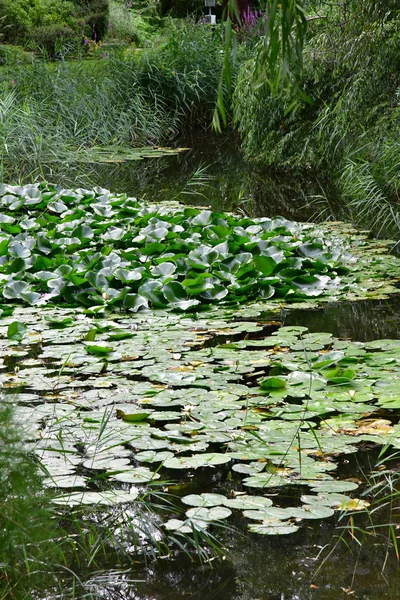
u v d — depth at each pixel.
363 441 3.82
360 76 10.10
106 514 3.16
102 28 21.42
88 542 2.97
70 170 12.74
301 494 3.24
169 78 16.91
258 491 3.29
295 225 8.17
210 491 3.32
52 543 2.76
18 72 15.56
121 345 5.14
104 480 3.39
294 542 2.97
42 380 4.51
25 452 2.59
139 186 11.60
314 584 2.69
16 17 19.03
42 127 13.79
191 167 13.27
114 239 7.56
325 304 6.15
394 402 4.05
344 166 10.95
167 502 3.23
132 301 5.98
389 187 9.88
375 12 9.44
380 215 9.23
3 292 6.18
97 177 12.34
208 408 4.05
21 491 2.48
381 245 7.90
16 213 9.12
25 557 2.53
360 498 3.26
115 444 3.65
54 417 3.97
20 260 6.73
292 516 3.02
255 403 4.11
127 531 3.04
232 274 6.52
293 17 3.50
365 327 5.53
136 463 3.52
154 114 16.19
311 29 11.12
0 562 2.48
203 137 16.56
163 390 4.32
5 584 2.53
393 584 2.68
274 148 12.04
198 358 4.85
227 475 3.48
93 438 3.75
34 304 6.08
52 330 5.44
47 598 2.62
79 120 14.99
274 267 6.59
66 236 7.68
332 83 11.25
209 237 7.52
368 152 10.52
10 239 7.46
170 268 6.55
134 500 3.24
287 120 11.84
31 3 19.73
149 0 26.36
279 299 6.24
